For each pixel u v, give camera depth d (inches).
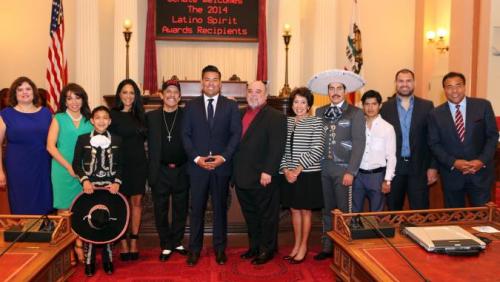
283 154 158.1
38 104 161.2
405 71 164.4
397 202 168.4
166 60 350.3
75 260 155.9
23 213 157.3
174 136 161.2
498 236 110.2
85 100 157.9
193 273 152.9
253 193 159.5
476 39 281.1
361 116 154.7
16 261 92.1
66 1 318.3
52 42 267.0
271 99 250.8
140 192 161.6
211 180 159.2
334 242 110.5
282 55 334.3
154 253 174.2
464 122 156.5
